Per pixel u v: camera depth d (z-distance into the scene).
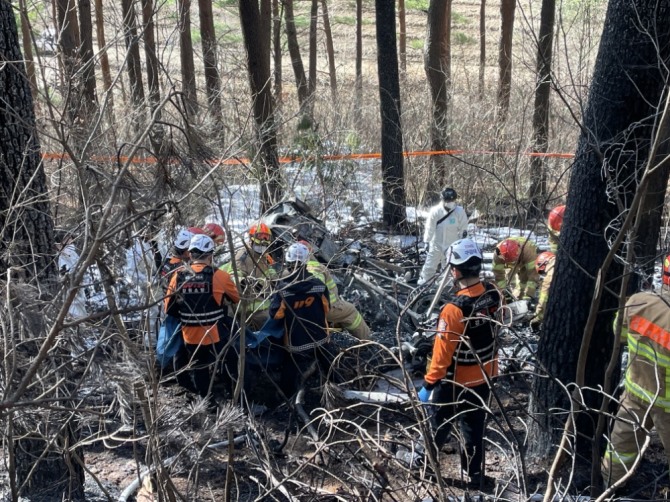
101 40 9.84
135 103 7.30
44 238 3.82
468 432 4.45
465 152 10.73
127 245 3.02
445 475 4.71
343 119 12.18
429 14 11.62
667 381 3.92
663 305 3.89
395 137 10.31
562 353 4.57
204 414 3.80
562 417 4.62
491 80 16.05
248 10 8.70
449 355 4.22
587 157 4.30
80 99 3.78
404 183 10.59
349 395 5.41
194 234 5.08
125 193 2.80
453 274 4.29
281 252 6.10
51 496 3.98
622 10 4.01
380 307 7.07
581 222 4.39
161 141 2.90
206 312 5.03
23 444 3.88
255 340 5.36
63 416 3.33
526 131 11.24
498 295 4.32
